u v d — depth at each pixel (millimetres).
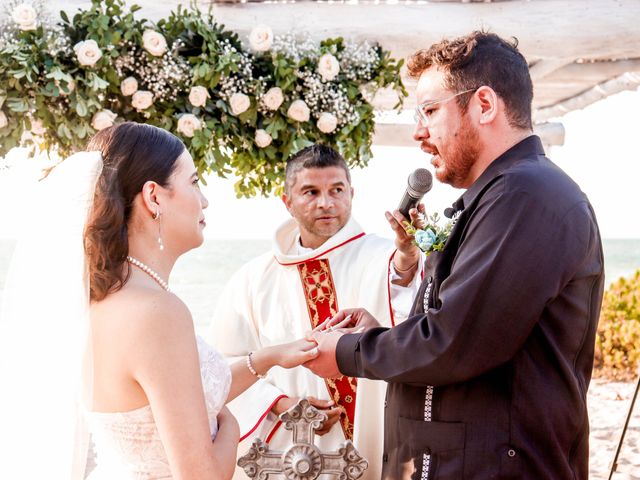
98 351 1817
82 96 3723
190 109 3902
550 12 4375
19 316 1912
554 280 1909
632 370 10336
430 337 1966
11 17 3738
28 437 1916
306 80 4027
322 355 2266
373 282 3111
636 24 4332
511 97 2098
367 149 4312
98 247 1843
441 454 2039
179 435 1714
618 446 3430
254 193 4605
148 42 3744
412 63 2227
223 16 4250
